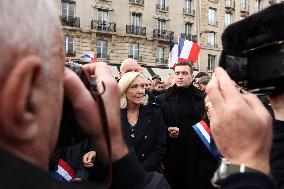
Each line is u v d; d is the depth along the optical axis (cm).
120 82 413
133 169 107
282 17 110
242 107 96
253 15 117
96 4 3391
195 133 483
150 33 3709
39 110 73
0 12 66
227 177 93
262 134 96
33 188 66
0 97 65
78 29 3300
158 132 417
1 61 65
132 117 411
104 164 107
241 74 116
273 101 125
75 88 100
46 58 75
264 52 113
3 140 68
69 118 102
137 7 3622
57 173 320
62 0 3241
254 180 90
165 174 488
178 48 1376
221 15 4203
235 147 96
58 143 105
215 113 100
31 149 73
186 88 506
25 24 69
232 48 122
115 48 3506
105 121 100
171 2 3850
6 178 64
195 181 478
